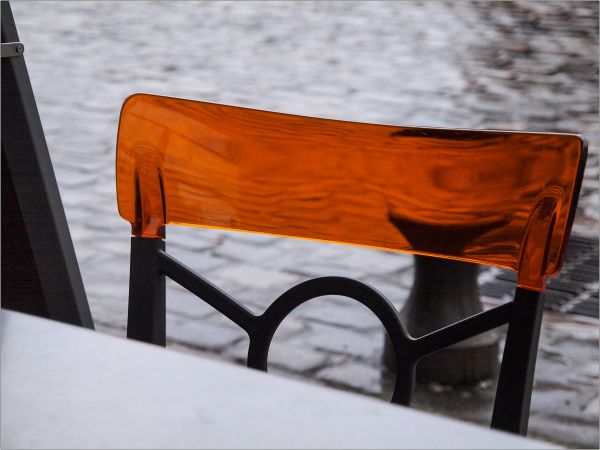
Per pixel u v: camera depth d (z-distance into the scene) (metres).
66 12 15.84
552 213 1.32
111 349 0.76
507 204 1.38
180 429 0.65
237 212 1.58
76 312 2.52
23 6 16.38
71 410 0.67
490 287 5.05
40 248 2.46
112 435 0.65
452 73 11.23
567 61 12.18
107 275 5.05
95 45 12.59
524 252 1.34
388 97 9.83
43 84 9.91
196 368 0.73
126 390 0.70
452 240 1.45
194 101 1.53
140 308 1.54
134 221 1.54
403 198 1.49
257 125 1.54
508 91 10.24
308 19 15.75
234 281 5.12
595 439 3.52
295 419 0.66
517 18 16.30
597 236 5.87
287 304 1.44
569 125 8.78
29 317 0.82
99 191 6.55
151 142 1.53
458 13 16.92
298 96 9.79
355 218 1.53
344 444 0.63
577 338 4.44
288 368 4.04
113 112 8.82
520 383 1.30
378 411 0.67
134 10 16.31
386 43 13.47
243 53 12.26
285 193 1.56
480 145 1.39
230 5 17.28
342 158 1.52
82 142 7.75
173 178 1.55
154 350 0.76
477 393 3.81
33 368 0.73
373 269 5.41
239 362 4.11
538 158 1.34
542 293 1.32
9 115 2.38
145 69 10.97
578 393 3.90
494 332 3.91
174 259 1.52
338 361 4.12
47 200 2.44
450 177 1.44
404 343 1.36
